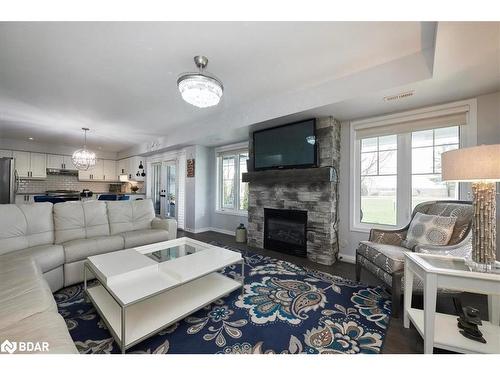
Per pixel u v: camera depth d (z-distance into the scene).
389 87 2.08
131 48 1.88
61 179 6.69
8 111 3.47
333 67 2.19
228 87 2.66
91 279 2.34
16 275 1.45
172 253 2.15
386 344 1.41
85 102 3.11
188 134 4.39
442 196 2.51
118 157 7.55
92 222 2.75
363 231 2.97
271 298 1.98
